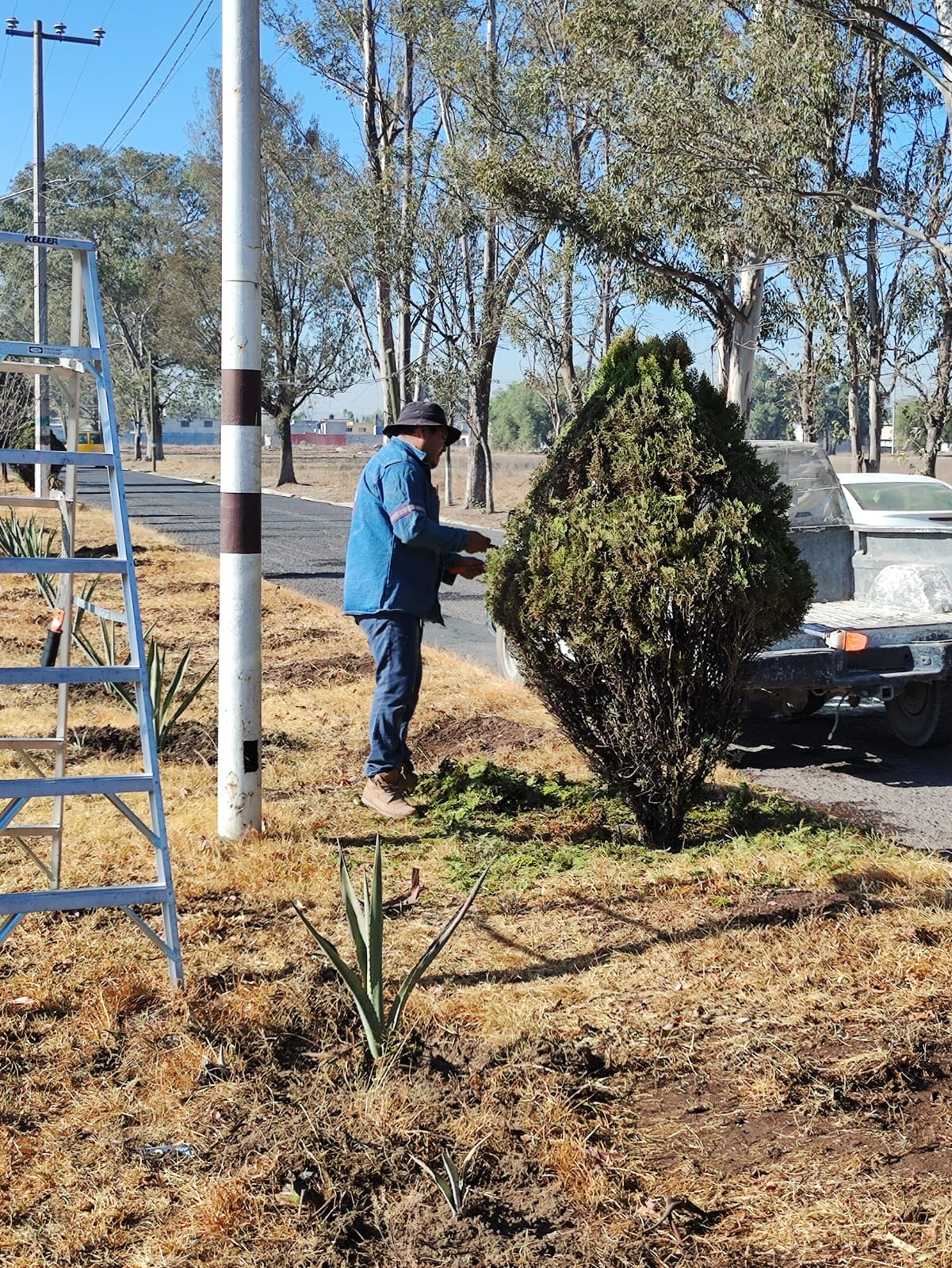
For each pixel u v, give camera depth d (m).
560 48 28.16
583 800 6.23
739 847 5.47
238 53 5.26
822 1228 2.78
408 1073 3.47
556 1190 2.94
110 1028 3.69
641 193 20.88
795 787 7.17
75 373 4.41
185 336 59.88
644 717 5.21
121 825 5.73
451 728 7.92
